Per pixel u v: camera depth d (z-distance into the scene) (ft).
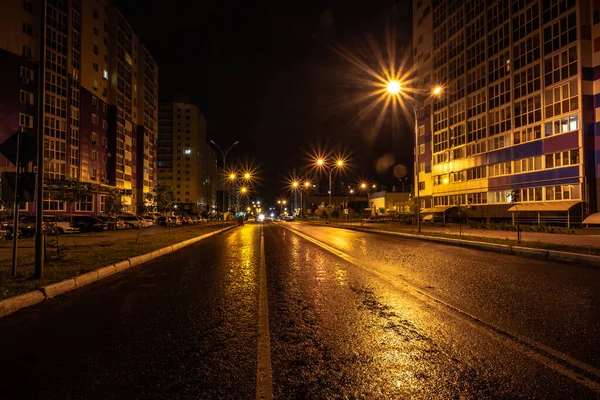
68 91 160.86
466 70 163.73
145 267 37.01
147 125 249.96
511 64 136.77
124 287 26.86
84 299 23.24
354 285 26.91
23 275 28.19
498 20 144.56
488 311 19.58
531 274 31.55
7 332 16.85
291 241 72.18
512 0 136.87
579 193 108.88
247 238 81.87
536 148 125.18
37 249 27.40
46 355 14.01
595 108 108.68
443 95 182.60
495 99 146.41
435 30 190.70
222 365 12.87
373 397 10.62
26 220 82.33
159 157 439.63
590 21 109.81
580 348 14.15
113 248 49.80
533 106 127.13
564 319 17.97
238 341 15.26
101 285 27.76
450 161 176.35
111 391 11.14
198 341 15.31
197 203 454.40
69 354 14.07
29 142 28.43
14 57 137.39
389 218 202.59
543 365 12.65
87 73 176.14
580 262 38.96
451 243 65.67
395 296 23.30
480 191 154.51
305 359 13.33
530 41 128.88
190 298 23.12
